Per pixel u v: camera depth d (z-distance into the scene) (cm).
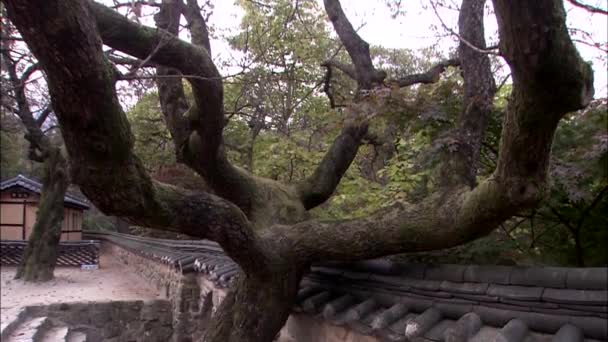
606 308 204
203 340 362
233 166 412
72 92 214
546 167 225
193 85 329
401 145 546
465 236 273
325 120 641
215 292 714
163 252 1097
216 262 729
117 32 293
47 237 1416
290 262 341
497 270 254
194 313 850
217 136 366
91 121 225
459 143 357
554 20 171
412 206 304
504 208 239
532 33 173
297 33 708
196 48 322
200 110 348
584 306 212
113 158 243
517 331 229
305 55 719
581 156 352
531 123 202
